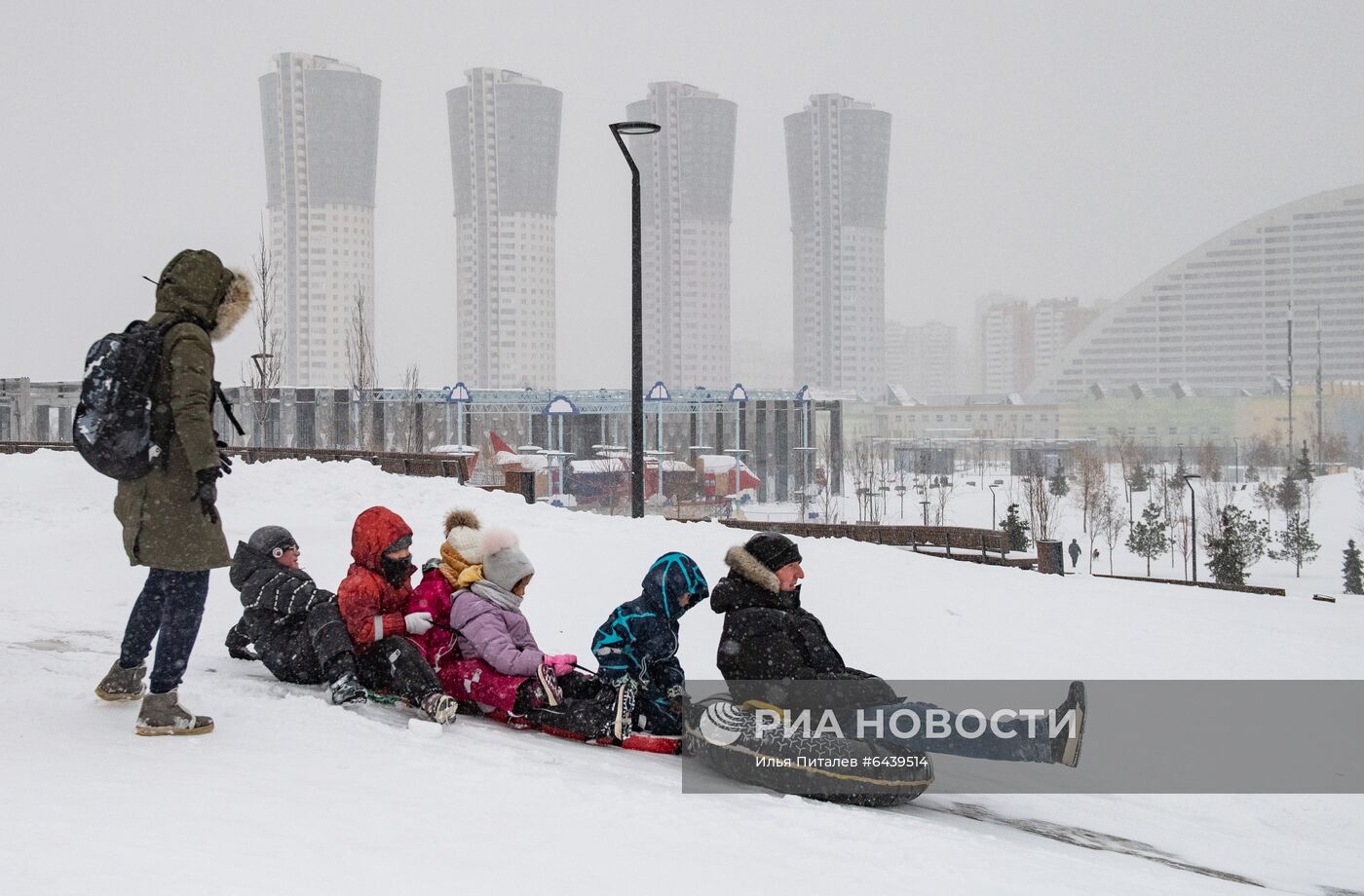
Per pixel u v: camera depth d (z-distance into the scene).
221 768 4.59
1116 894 4.12
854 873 3.92
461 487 17.28
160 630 5.24
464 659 6.72
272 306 43.28
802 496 74.25
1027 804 6.31
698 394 71.94
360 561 6.67
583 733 6.27
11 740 4.90
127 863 3.25
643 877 3.59
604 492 58.69
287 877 3.24
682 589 6.37
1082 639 11.17
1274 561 77.25
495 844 3.80
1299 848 5.91
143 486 5.10
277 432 56.91
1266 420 186.12
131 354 4.95
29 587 10.54
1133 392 194.50
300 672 6.95
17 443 26.12
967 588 13.41
